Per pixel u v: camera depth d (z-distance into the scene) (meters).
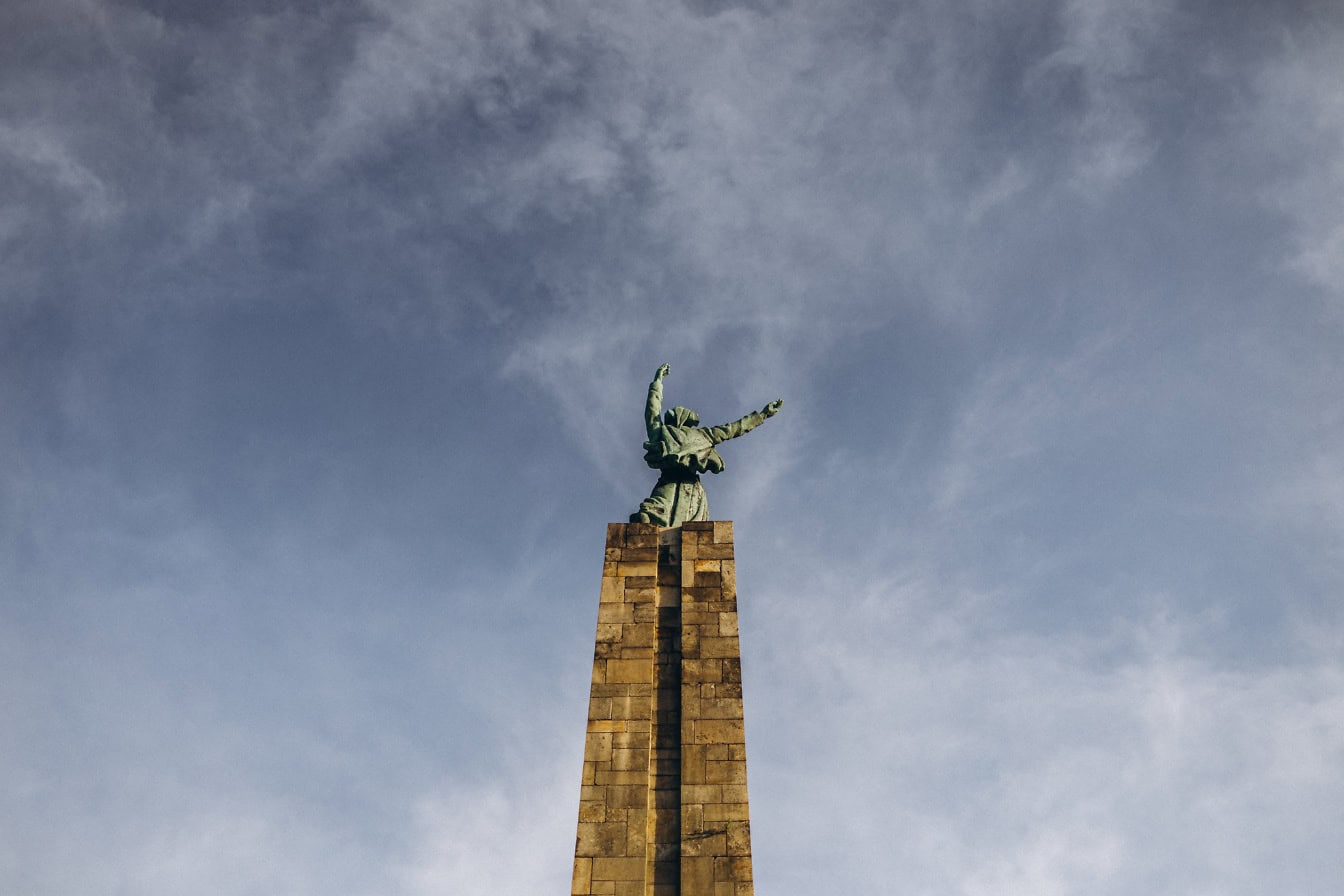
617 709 38.31
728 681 38.94
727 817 35.69
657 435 47.69
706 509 46.44
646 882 34.59
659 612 41.38
